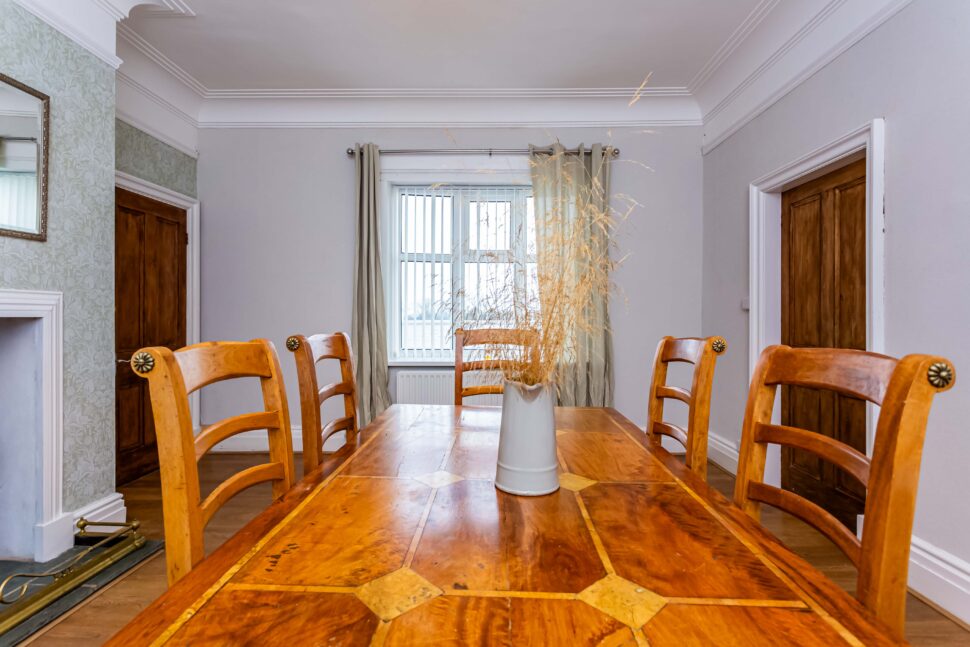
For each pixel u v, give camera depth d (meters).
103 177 2.41
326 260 3.87
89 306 2.33
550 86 3.59
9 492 2.08
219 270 3.86
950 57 1.78
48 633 1.64
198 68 3.33
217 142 3.87
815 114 2.53
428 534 0.86
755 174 3.10
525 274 1.08
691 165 3.84
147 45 3.04
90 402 2.34
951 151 1.78
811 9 2.48
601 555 0.78
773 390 1.09
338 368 3.87
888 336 2.06
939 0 1.82
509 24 2.85
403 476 1.18
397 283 3.90
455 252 3.85
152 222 3.36
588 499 1.04
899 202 2.00
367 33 2.94
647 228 3.85
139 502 2.84
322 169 3.88
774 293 3.03
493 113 3.84
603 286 1.13
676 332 3.85
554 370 1.06
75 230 2.25
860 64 2.21
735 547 0.82
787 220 2.94
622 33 2.93
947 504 1.78
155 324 3.39
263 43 3.04
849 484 2.41
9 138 1.95
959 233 1.75
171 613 0.62
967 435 1.72
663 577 0.72
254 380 3.87
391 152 3.85
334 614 0.62
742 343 3.26
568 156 3.79
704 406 1.48
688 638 0.58
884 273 2.08
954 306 1.77
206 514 0.92
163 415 0.86
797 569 0.74
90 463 2.34
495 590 0.68
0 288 1.91
